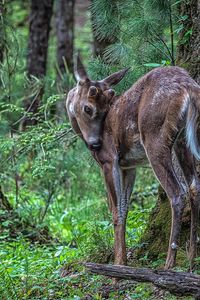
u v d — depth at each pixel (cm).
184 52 1218
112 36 1397
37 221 1692
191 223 1064
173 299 980
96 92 1131
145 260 1153
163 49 1339
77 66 1177
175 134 1038
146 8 1314
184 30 1227
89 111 1133
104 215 1558
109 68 1363
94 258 1192
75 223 1725
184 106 1030
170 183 1038
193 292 952
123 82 1316
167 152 1040
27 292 1112
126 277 984
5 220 1620
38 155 1520
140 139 1077
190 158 1069
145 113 1055
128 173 1141
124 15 1348
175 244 1041
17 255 1391
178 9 1305
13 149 1571
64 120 1683
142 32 1298
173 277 963
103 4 1347
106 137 1137
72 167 1725
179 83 1041
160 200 1202
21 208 1648
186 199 1150
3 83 1783
